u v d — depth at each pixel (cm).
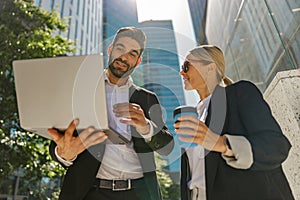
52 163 301
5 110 281
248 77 239
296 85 132
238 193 87
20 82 77
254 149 75
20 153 286
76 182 106
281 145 78
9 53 304
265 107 88
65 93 76
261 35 207
